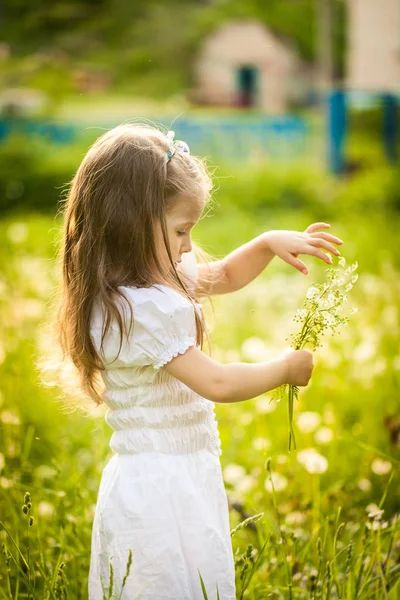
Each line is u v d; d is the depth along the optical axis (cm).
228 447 497
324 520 379
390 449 475
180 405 298
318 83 3136
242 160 2047
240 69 3109
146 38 3112
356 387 577
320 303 298
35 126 2058
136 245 291
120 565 288
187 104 2988
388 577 337
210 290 345
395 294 786
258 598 342
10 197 1639
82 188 301
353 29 2002
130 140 298
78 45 3033
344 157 1925
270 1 3262
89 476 450
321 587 322
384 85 1997
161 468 290
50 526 379
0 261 962
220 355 642
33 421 511
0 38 2981
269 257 344
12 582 353
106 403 307
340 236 1216
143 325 284
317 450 488
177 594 282
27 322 637
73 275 304
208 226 1352
